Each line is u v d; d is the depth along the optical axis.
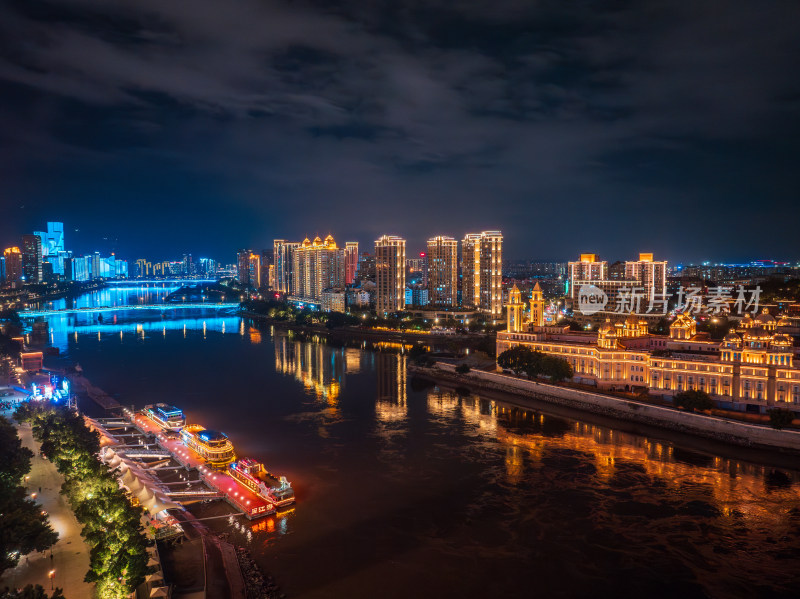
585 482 176.00
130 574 106.06
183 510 157.38
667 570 128.88
